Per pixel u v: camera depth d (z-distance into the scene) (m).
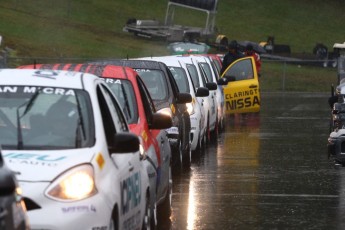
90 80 13.03
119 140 12.19
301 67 84.31
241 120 44.34
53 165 11.32
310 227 17.30
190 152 26.30
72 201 11.02
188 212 18.77
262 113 49.22
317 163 27.30
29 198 10.90
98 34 90.69
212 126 33.66
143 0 114.25
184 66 29.33
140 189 13.48
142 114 16.41
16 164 11.27
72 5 102.75
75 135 12.13
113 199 11.59
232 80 43.19
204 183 22.98
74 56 77.38
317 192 21.59
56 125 12.28
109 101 13.25
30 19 90.06
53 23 90.88
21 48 75.31
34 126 12.30
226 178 23.91
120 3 111.06
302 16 120.06
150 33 90.06
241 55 44.09
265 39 109.19
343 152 23.30
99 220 11.12
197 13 113.94
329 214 18.69
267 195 21.08
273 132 37.81
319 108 53.66
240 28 111.94
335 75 81.94
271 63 84.62
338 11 123.69
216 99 35.12
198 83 32.41
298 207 19.50
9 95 12.74
